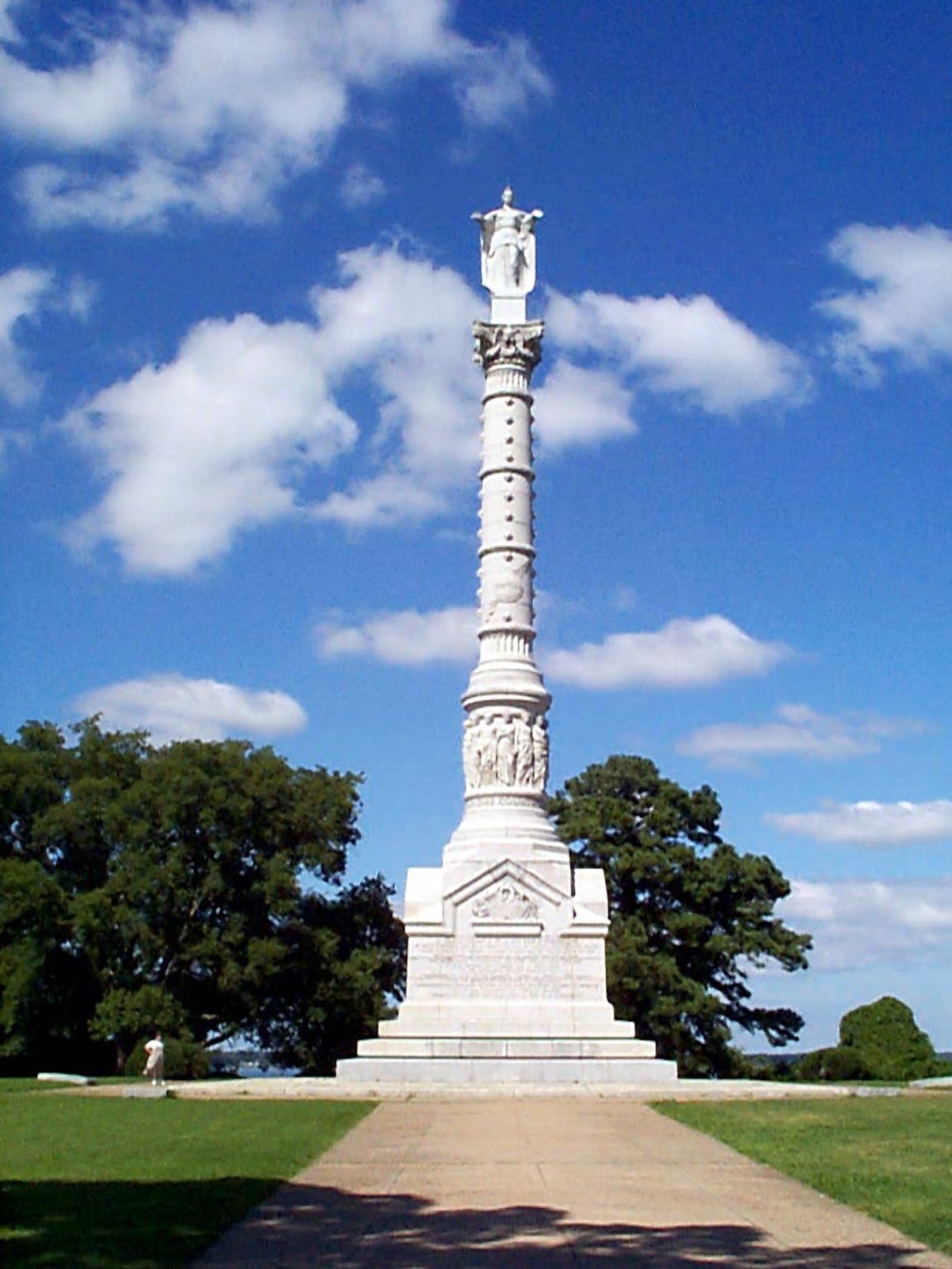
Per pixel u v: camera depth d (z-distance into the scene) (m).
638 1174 19.66
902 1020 57.56
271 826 63.38
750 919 71.00
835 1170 19.58
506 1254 13.89
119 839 61.56
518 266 56.97
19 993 56.75
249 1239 14.62
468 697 52.22
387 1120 28.66
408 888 48.69
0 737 64.25
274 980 62.66
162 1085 37.91
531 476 54.72
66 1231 14.66
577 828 71.38
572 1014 46.72
